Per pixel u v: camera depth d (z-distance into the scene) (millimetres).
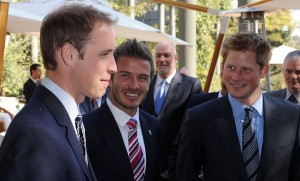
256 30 5062
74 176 1364
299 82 4086
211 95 3861
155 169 2496
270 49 2381
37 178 1248
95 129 2299
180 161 2477
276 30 22125
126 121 2355
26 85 9328
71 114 1472
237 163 2318
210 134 2381
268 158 2309
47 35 1444
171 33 16625
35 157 1268
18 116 1383
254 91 2385
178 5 5000
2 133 3900
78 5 1512
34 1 4199
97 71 1453
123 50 2316
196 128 2416
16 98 12273
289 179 2424
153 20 19969
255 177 2311
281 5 3865
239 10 4898
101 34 1450
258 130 2389
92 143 2270
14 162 1254
